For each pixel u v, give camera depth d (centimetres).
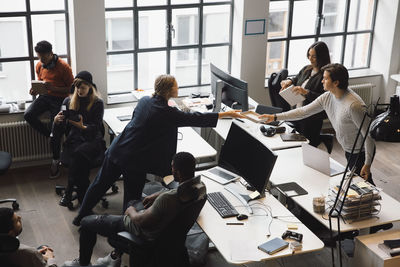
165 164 415
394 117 312
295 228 349
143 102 411
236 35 645
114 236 371
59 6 575
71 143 492
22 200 514
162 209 330
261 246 327
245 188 398
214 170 425
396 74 718
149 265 350
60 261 422
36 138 576
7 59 571
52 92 559
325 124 717
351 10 714
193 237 424
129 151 412
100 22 566
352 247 426
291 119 461
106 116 546
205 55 659
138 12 608
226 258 318
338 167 433
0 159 479
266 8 631
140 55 628
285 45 692
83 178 489
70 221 479
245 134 392
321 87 488
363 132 405
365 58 750
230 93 517
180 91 647
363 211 360
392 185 565
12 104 586
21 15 562
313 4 688
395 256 338
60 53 594
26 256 302
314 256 429
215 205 373
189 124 411
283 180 411
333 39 719
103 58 581
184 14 631
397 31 704
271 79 556
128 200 433
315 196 387
